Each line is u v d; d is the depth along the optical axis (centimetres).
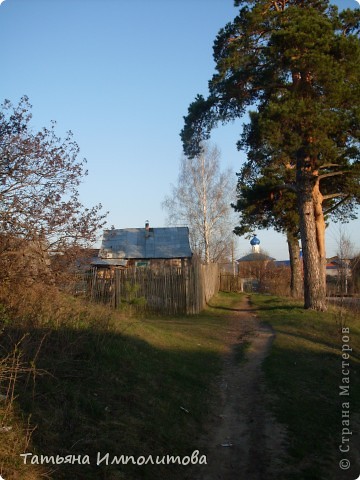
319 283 1898
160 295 1942
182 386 814
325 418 744
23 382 601
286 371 973
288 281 3797
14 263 740
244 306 2508
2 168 727
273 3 1758
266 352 1180
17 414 521
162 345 1085
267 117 1548
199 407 748
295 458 600
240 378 955
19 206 738
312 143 1598
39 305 775
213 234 4422
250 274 4653
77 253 802
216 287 3753
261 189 2342
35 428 507
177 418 675
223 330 1517
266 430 682
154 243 3456
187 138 1873
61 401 591
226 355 1166
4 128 730
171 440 607
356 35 1566
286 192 2439
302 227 1920
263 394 834
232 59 1691
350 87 1559
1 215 729
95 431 554
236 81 1727
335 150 1692
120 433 568
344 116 1580
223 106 1823
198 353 1109
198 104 1803
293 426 697
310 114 1517
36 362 644
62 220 769
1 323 691
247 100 1823
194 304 1964
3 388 564
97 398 635
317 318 1655
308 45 1508
